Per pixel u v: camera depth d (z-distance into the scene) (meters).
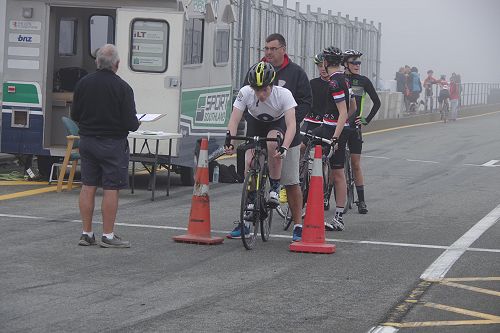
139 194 21.56
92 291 11.85
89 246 14.91
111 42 24.09
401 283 12.87
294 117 14.77
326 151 18.03
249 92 14.90
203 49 23.58
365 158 32.78
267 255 14.70
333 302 11.68
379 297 12.01
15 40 22.70
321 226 15.15
